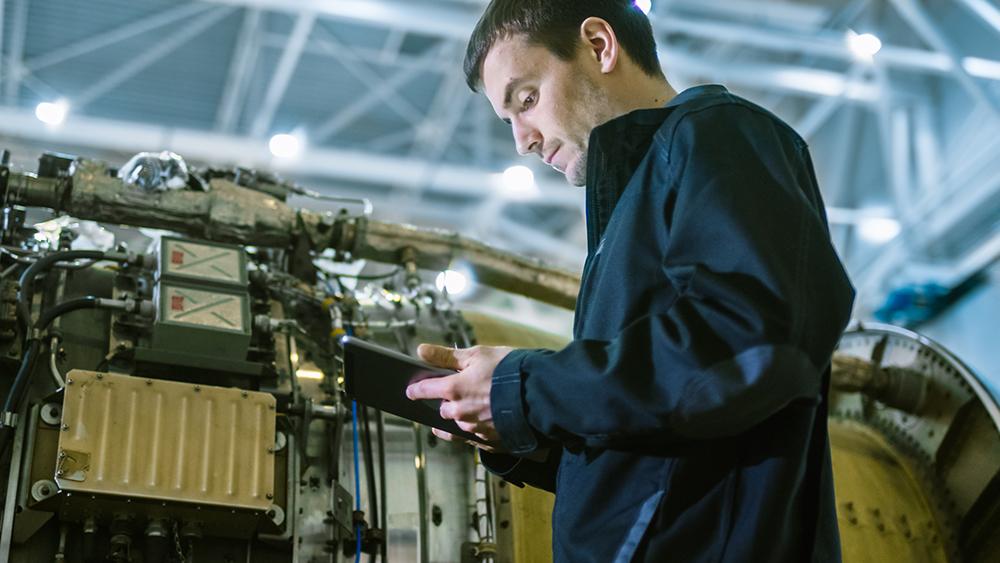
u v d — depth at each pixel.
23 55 13.03
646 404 2.05
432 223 15.16
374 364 2.49
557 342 5.39
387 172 14.20
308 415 4.17
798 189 2.27
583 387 2.10
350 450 4.29
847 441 5.53
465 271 5.46
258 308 4.60
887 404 5.61
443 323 5.11
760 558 2.10
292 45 12.64
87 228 4.91
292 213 5.07
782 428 2.18
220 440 3.82
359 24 12.99
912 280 13.69
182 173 4.86
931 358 5.59
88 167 4.75
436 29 12.63
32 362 3.84
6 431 3.62
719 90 2.50
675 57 13.27
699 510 2.15
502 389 2.19
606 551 2.18
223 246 4.46
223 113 13.73
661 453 2.20
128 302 4.18
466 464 4.39
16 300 4.10
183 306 4.15
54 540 3.65
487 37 2.73
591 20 2.66
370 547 4.08
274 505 3.85
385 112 14.30
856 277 14.28
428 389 2.29
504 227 15.45
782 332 2.05
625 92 2.66
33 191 4.68
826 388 2.34
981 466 5.22
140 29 12.57
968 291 13.32
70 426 3.62
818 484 2.26
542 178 15.09
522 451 2.20
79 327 4.21
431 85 13.88
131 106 13.72
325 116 14.28
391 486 4.23
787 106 14.55
